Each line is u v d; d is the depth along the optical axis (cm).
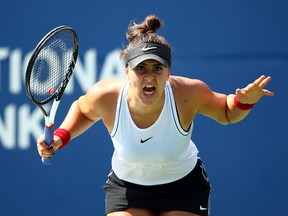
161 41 1398
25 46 2466
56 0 2433
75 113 1508
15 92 2472
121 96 1420
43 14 2448
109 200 1541
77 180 2420
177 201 1502
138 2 2369
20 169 2469
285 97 2292
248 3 2303
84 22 2406
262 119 2303
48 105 2444
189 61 2339
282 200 2295
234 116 1489
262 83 1401
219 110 1494
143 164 1470
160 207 1509
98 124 2403
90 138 2409
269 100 2302
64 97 2408
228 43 2319
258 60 2302
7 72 2477
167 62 1380
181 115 1430
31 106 2458
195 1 2333
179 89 1432
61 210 2434
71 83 2405
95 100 1450
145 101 1366
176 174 1492
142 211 1509
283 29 2288
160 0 2355
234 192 2320
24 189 2466
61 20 2430
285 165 2292
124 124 1427
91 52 2398
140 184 1500
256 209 2309
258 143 2308
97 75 2392
